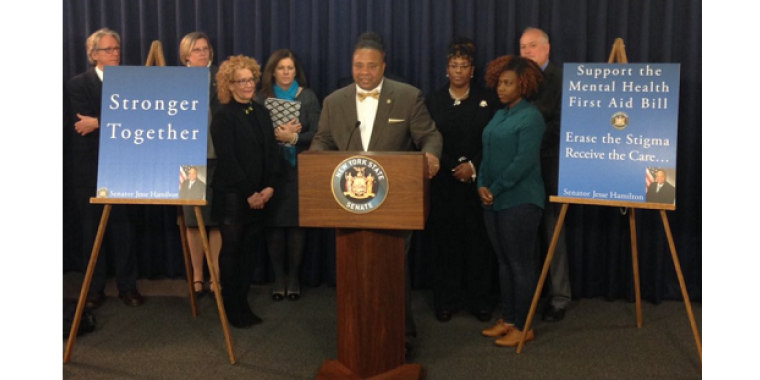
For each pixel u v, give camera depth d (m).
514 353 3.35
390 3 4.13
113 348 3.41
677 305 4.08
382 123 3.17
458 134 3.78
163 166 3.18
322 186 2.70
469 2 4.11
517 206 3.32
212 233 4.14
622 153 3.20
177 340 3.51
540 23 4.10
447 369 3.16
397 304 2.85
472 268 3.89
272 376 3.09
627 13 3.98
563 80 3.32
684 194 4.05
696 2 3.91
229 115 3.54
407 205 2.66
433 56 4.20
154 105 3.22
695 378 3.05
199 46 3.90
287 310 3.97
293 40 4.25
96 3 4.33
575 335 3.59
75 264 4.57
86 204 3.96
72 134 4.29
